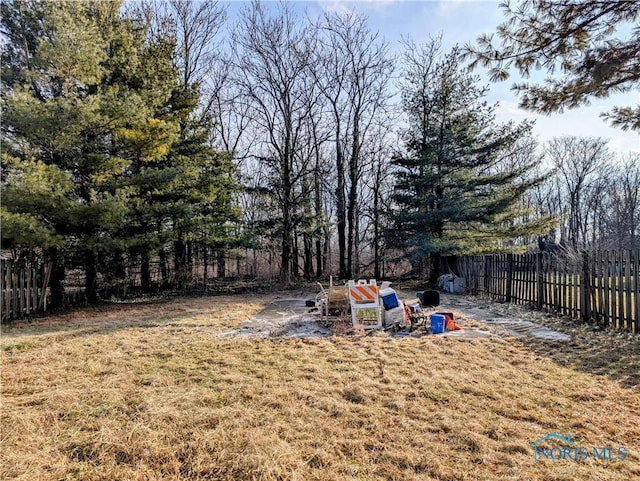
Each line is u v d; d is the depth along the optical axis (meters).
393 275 20.30
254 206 20.12
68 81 9.12
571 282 8.16
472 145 15.36
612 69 4.11
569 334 6.61
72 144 9.52
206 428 3.22
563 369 4.71
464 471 2.62
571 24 4.30
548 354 5.39
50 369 4.80
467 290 13.52
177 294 14.09
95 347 5.91
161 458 2.81
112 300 12.14
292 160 18.44
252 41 17.14
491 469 2.64
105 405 3.67
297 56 17.48
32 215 8.45
